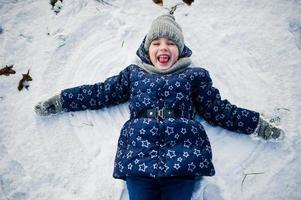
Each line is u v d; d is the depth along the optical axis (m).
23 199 1.81
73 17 2.25
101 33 2.22
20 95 2.05
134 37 2.20
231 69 2.11
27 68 2.12
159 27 1.86
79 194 1.84
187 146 1.61
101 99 1.89
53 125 2.00
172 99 1.72
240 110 1.80
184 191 1.60
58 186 1.86
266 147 1.93
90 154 1.94
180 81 1.76
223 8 2.26
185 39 2.19
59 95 1.91
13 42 2.17
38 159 1.92
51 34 2.21
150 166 1.56
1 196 1.81
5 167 1.87
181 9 2.25
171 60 1.84
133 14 2.25
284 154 1.91
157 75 1.81
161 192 1.65
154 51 1.85
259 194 1.83
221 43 2.17
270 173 1.87
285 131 1.95
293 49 2.15
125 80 1.88
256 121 1.80
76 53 2.18
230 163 1.91
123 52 2.17
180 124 1.64
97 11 2.26
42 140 1.97
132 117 1.77
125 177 1.68
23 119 2.00
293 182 1.84
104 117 2.03
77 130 2.01
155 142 1.61
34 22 2.23
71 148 1.96
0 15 2.23
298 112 1.99
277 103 2.02
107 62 2.14
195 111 1.87
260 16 2.24
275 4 2.27
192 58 2.14
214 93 1.83
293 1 2.27
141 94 1.75
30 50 2.16
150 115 1.69
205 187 1.83
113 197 1.83
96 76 2.12
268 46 2.16
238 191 1.84
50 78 2.11
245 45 2.17
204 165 1.59
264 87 2.07
